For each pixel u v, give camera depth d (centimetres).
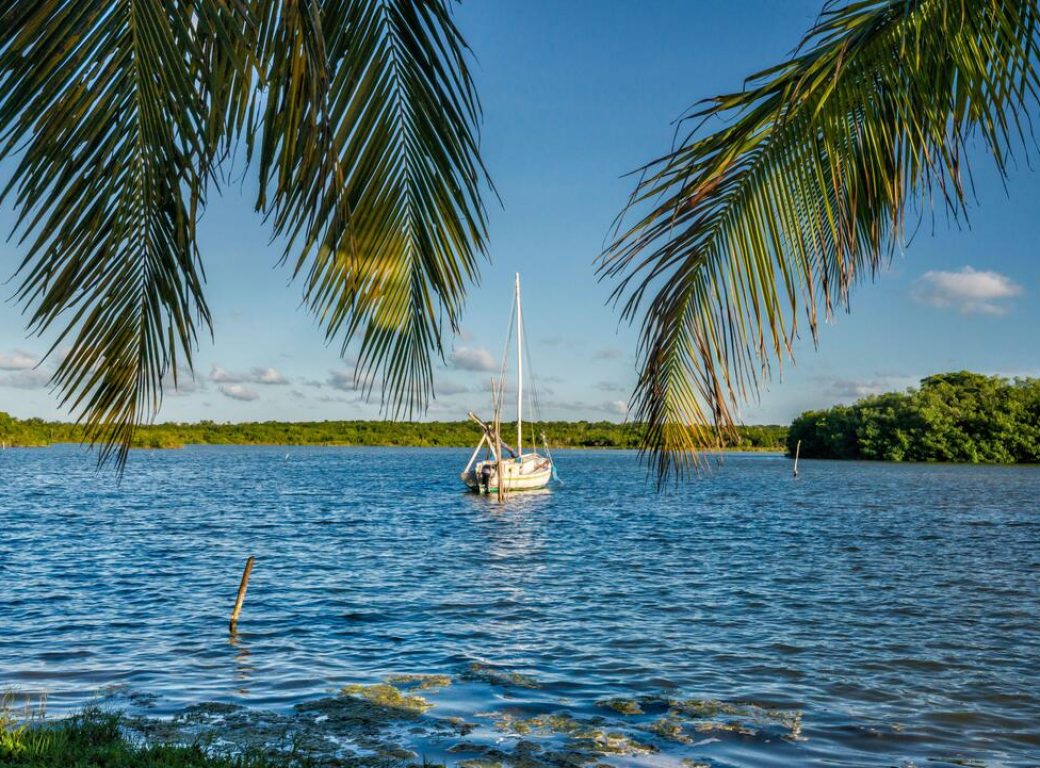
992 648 1384
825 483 7494
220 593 1914
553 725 979
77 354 298
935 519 4019
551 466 6034
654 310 397
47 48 243
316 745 886
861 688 1147
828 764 863
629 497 5675
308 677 1188
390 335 351
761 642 1424
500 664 1270
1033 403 10294
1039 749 913
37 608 1708
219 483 7044
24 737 734
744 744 921
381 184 328
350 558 2566
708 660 1298
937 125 344
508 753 878
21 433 14625
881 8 332
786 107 341
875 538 3186
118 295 293
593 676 1204
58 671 1208
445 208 333
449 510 4575
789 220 370
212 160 267
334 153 254
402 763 838
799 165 363
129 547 2788
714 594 1922
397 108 320
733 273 384
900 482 7569
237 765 725
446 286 347
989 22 328
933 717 1021
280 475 8538
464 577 2184
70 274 280
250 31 244
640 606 1767
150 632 1489
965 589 1992
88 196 268
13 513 4081
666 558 2588
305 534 3294
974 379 10981
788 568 2361
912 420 10694
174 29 252
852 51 331
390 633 1493
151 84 258
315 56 250
